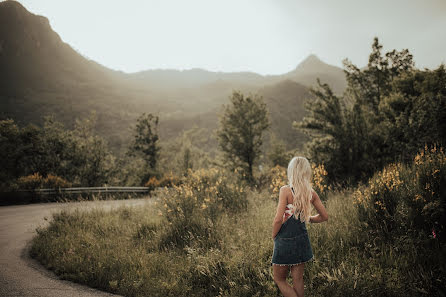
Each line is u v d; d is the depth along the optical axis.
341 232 4.18
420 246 3.42
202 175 7.72
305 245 2.59
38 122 133.88
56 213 7.77
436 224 3.52
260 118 22.45
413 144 8.84
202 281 3.58
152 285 3.53
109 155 29.55
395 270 3.06
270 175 11.33
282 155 27.89
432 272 2.86
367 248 3.76
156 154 34.41
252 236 4.58
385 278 3.00
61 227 6.63
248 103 22.55
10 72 190.12
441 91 9.71
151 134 34.28
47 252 4.93
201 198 6.30
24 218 9.05
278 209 2.58
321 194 5.92
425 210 3.53
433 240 3.36
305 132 13.03
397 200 4.15
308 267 3.48
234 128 22.52
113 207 9.27
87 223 6.94
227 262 3.75
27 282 3.80
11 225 7.96
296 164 2.73
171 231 5.31
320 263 3.52
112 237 5.86
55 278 3.96
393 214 4.04
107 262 4.23
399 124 9.45
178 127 144.50
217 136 23.33
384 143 10.25
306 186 2.67
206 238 4.81
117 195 16.80
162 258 4.43
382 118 11.20
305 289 3.10
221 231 5.02
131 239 5.71
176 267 4.06
